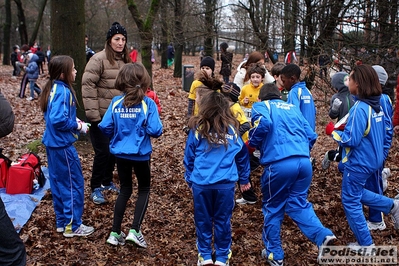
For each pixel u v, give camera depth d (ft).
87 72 16.25
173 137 27.78
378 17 26.03
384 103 14.29
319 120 30.99
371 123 12.57
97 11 118.93
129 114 13.20
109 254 13.25
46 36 146.41
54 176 13.94
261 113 12.41
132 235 13.21
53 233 14.46
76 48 22.33
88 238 14.24
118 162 13.37
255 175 20.43
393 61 26.03
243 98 18.72
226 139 11.93
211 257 12.38
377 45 25.18
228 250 12.33
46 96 13.39
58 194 14.17
